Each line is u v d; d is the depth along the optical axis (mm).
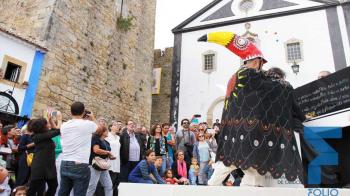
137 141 7465
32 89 11086
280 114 2574
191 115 18297
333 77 2746
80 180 4363
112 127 6973
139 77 17953
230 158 2512
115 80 15695
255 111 2535
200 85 18656
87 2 14250
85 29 13961
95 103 14047
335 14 16500
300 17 17328
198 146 8336
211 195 2008
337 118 2641
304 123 2887
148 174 6391
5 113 10023
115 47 16000
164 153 7766
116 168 6621
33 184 4734
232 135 2562
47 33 11953
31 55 11297
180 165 7965
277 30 17656
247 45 2779
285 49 17109
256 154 2412
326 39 16375
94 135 5574
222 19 19359
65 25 12812
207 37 2824
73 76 12914
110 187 5809
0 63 10289
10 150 6496
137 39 18031
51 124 5250
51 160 4941
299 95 3127
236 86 2699
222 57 18672
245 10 18859
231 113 2643
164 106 20391
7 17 13258
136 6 18266
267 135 2475
